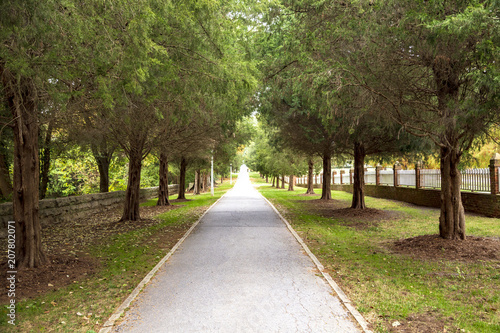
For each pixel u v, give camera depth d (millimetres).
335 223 12703
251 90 7086
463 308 4449
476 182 13469
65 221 14086
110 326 4047
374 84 7277
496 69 4973
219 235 10367
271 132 21734
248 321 4133
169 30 6047
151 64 5781
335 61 7602
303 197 28016
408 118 7688
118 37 5203
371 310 4453
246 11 8000
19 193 6461
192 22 6105
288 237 9945
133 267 6809
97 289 5473
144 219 14359
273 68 11516
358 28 7164
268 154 37562
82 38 4840
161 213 17547
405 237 9516
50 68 4832
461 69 6711
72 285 5691
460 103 6129
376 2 6473
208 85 6816
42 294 5242
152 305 4695
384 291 5191
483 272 5898
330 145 17344
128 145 13047
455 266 6363
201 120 10711
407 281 5688
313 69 7539
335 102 7539
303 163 35031
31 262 6441
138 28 4887
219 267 6660
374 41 7129
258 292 5172
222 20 6621
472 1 5203
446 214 8070
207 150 19609
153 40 6156
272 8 9602
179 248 8586
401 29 6332
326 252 7949
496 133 6934
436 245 7703
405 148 13883
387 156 17656
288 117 15836
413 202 18844
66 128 9859
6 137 10695
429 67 7352
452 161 7988
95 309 4641
